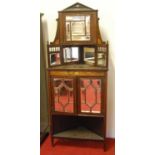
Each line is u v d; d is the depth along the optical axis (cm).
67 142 244
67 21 214
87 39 214
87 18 211
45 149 232
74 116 241
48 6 233
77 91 212
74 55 229
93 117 233
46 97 254
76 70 208
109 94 238
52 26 238
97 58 216
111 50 226
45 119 261
